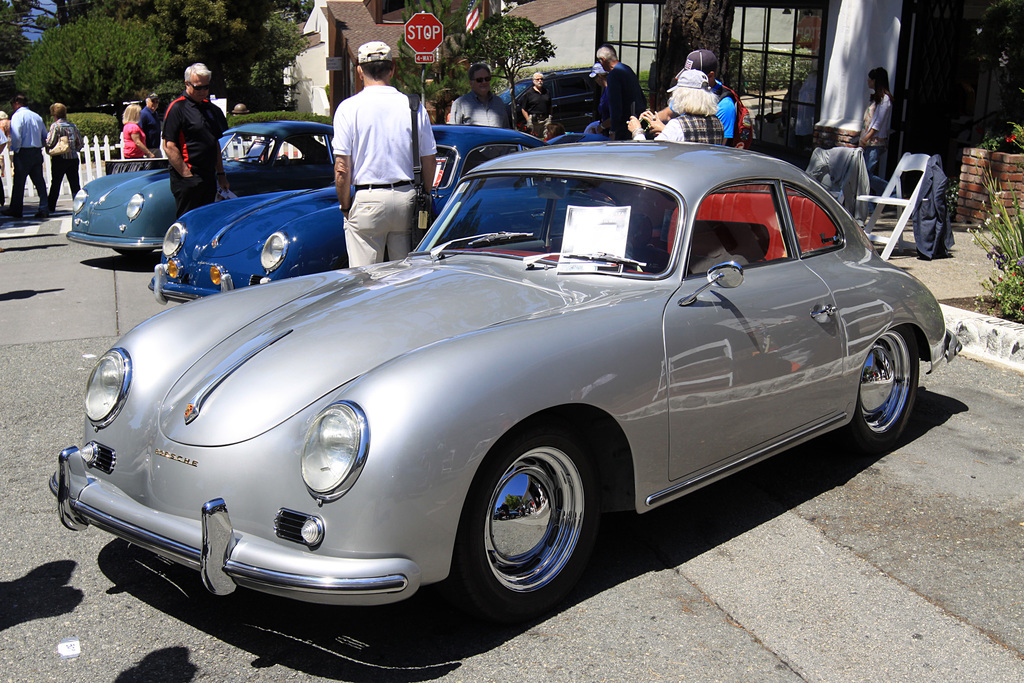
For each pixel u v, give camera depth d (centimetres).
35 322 724
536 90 1617
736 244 372
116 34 2739
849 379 409
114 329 702
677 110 608
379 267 401
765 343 360
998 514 387
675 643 296
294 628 306
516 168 407
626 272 349
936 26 1130
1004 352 586
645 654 290
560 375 292
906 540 365
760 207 386
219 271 629
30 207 1511
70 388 562
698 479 349
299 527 266
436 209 698
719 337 343
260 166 954
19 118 1320
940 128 1164
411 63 1644
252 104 3731
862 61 1157
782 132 1492
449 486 267
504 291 342
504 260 376
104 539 373
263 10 3475
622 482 329
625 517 389
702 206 359
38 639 300
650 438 324
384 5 3167
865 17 1145
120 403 315
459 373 274
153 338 333
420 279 361
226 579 270
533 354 290
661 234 353
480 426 271
